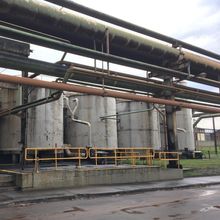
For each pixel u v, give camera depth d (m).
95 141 35.97
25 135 26.69
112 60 18.17
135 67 19.77
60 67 18.61
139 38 20.89
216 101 29.52
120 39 19.94
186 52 23.64
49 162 30.39
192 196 14.45
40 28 17.39
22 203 12.65
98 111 36.50
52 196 13.68
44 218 9.84
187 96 26.91
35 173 15.86
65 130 37.66
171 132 23.30
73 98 37.12
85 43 19.36
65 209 11.34
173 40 22.48
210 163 31.88
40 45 15.99
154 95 24.33
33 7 16.36
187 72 23.97
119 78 18.80
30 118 30.11
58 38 17.02
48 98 20.34
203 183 19.17
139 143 41.62
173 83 24.69
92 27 18.52
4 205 12.19
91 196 14.49
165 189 17.17
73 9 16.95
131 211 10.84
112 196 14.76
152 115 42.41
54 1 16.23
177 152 22.94
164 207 11.58
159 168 20.77
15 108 23.98
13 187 15.49
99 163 28.66
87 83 21.36
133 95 18.80
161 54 22.30
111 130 36.75
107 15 18.12
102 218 9.74
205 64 24.95
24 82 14.97
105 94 17.45
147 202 12.80
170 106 23.47
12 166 24.00
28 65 17.38
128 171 19.33
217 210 10.87
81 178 17.42
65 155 31.75
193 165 28.59
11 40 16.50
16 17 16.34
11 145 29.55
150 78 23.97
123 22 18.91
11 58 16.70
